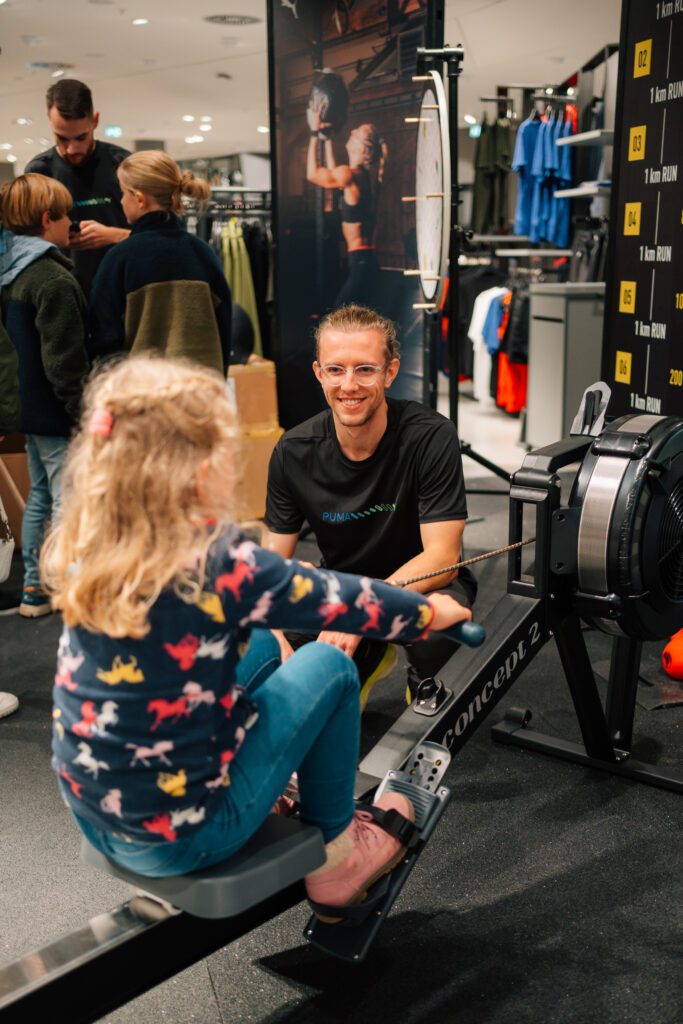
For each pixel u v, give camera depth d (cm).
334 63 448
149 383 110
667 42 290
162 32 699
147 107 1027
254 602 113
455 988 165
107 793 114
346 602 119
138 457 107
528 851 205
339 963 172
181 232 327
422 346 436
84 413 119
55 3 618
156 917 131
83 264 394
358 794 162
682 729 259
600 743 232
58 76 856
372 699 278
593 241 646
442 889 193
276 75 472
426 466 216
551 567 203
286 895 147
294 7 456
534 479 198
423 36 402
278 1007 162
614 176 324
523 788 230
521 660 201
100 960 125
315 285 486
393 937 178
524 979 167
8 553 282
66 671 115
